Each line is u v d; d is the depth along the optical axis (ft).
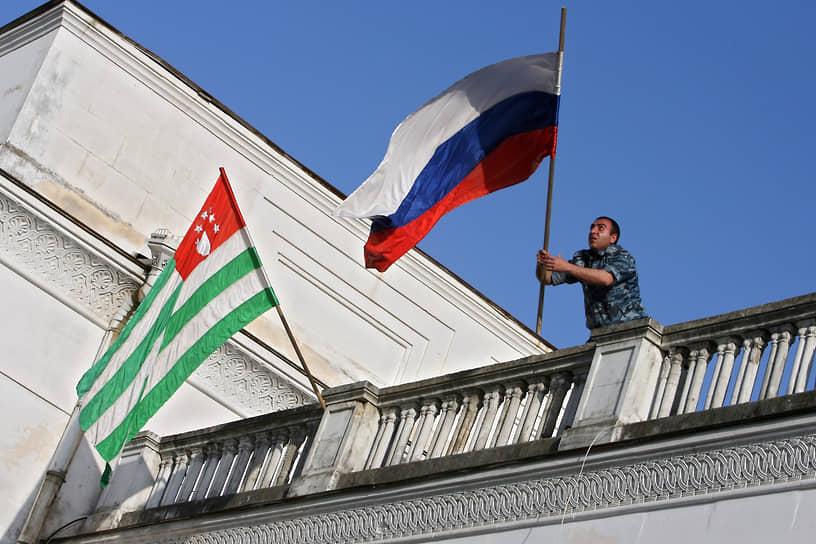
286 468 73.15
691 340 56.95
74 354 91.20
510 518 58.23
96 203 94.89
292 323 101.55
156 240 93.76
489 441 65.10
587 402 58.08
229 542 72.43
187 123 99.66
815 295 52.90
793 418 49.83
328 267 104.27
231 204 75.00
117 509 81.87
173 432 93.25
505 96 73.26
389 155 71.51
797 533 48.16
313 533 67.56
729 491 50.85
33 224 91.04
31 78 94.58
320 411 73.31
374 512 64.64
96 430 76.02
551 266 62.18
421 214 71.61
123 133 96.73
